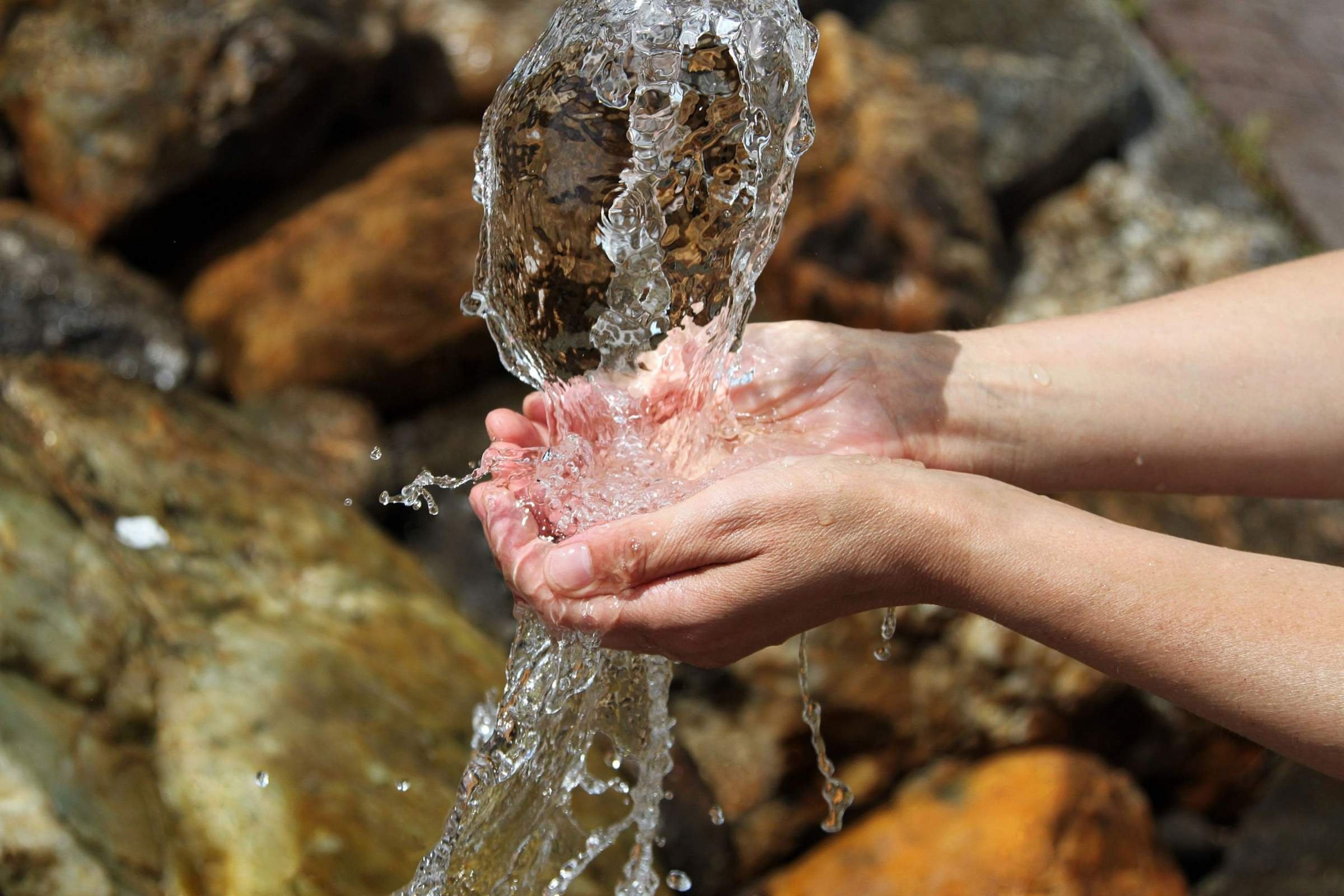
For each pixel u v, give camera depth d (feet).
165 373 13.66
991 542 5.21
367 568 10.58
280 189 15.72
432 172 15.37
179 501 10.02
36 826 6.59
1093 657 5.16
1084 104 19.48
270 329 14.25
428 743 8.87
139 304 14.07
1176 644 4.92
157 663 8.33
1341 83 23.35
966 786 10.98
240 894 7.12
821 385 6.99
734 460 6.64
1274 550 14.08
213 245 15.29
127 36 15.08
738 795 11.18
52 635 7.81
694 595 5.52
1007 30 21.03
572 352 6.33
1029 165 18.62
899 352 7.06
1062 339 7.00
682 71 5.62
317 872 7.39
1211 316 6.84
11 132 15.30
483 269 6.22
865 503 5.29
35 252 13.98
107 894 6.56
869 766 11.46
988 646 11.69
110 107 14.84
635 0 5.64
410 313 14.39
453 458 13.83
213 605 9.18
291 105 15.10
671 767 7.35
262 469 11.27
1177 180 20.04
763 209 6.06
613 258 6.07
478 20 16.93
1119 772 11.17
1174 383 6.72
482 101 16.70
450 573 12.60
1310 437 6.59
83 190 14.70
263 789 7.72
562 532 6.01
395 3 16.40
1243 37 23.81
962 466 6.89
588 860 7.22
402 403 14.53
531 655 6.40
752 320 15.12
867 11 20.76
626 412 6.51
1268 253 19.16
